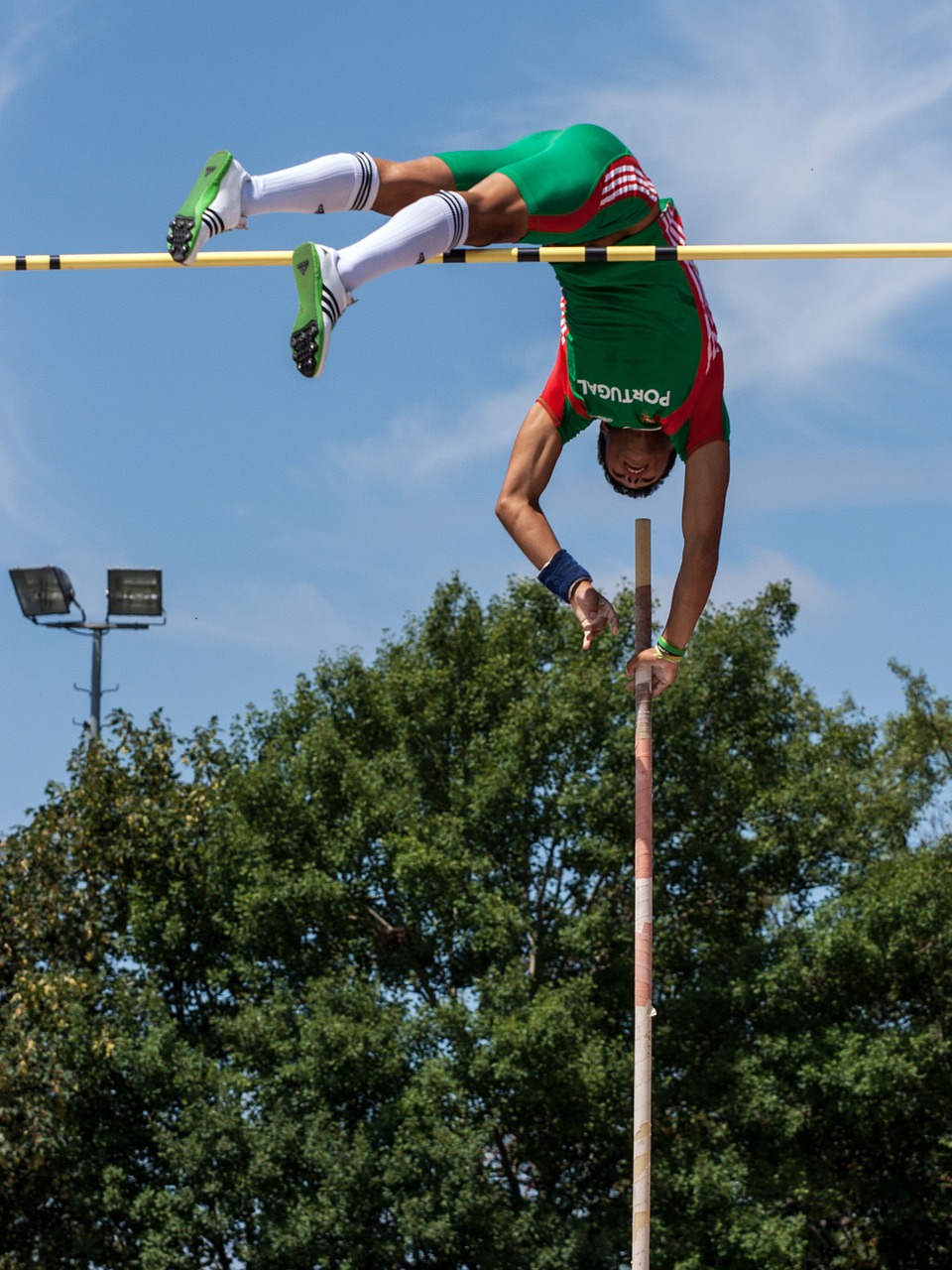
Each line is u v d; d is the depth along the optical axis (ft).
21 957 75.56
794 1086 77.41
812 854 84.02
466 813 79.92
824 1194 75.41
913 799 116.88
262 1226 70.54
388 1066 71.61
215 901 83.20
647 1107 25.59
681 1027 76.69
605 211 21.17
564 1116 71.87
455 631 86.89
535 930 78.23
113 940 81.51
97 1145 76.02
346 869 79.61
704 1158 71.46
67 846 79.56
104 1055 73.51
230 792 82.64
